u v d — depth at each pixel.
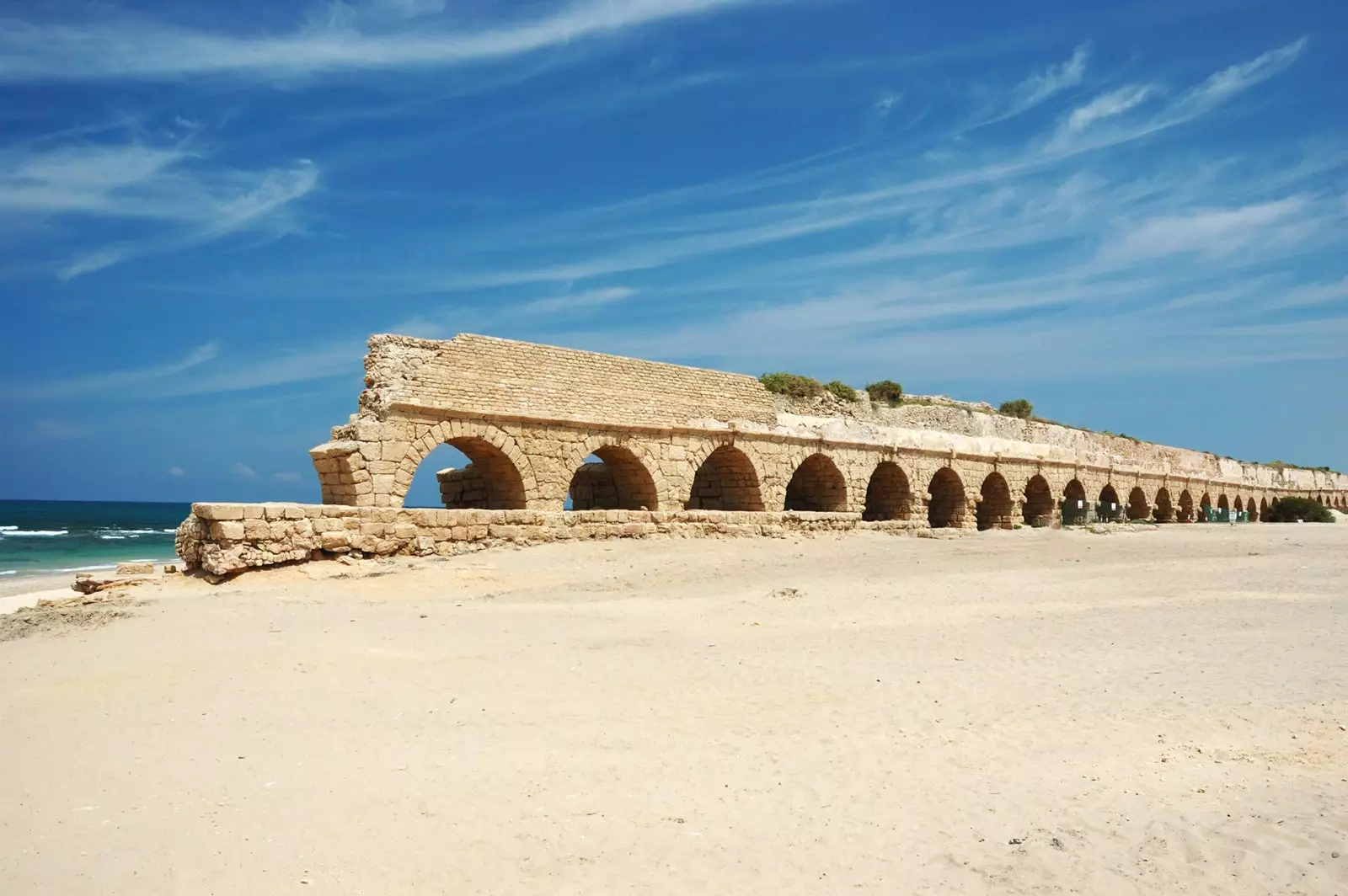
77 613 18.11
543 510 30.12
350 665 13.36
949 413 51.09
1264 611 16.78
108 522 117.62
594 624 16.78
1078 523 60.00
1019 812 7.18
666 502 34.84
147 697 11.84
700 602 19.83
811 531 37.97
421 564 24.45
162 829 7.51
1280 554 29.36
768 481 38.84
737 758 8.92
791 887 6.16
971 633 15.25
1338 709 9.47
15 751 9.68
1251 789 7.29
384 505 26.98
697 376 36.69
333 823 7.57
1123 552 30.19
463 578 22.97
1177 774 7.79
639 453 34.06
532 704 11.10
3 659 14.58
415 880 6.53
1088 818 6.94
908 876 6.22
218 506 22.11
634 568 25.47
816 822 7.25
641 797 7.95
